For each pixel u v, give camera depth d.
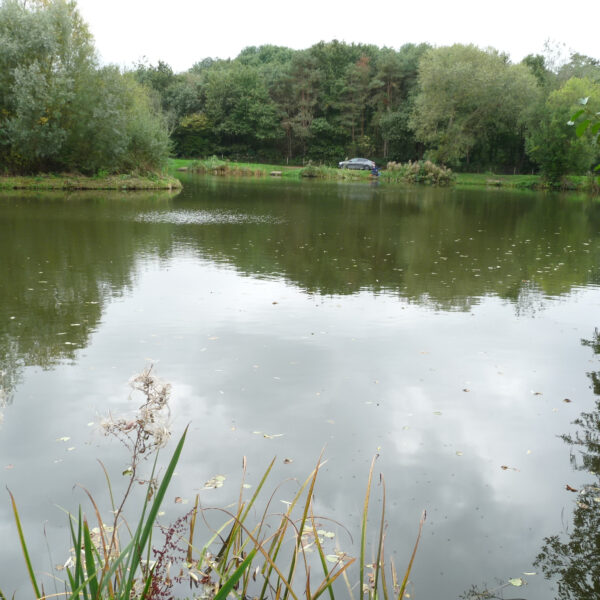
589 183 43.28
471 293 8.76
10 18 28.23
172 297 8.13
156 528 2.99
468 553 2.88
